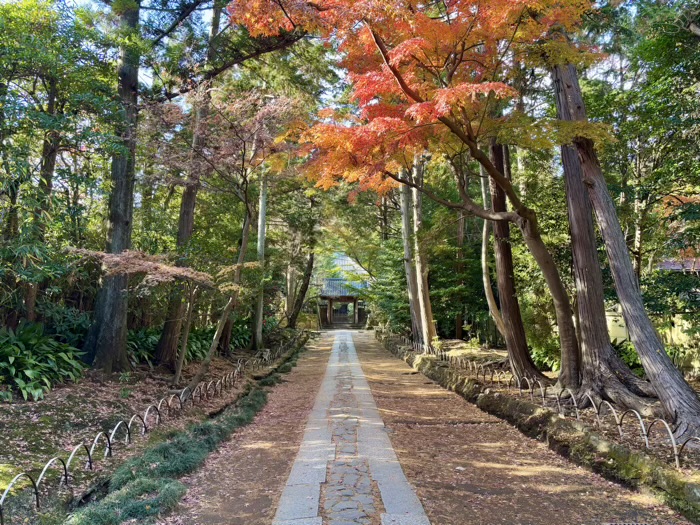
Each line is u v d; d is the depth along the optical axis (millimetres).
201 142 8336
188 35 9383
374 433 6496
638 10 8359
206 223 14758
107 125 8195
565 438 5770
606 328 7445
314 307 36344
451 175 14930
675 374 5727
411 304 17922
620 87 11422
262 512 3949
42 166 7617
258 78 12758
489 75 6590
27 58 6340
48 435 5496
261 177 9930
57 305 8719
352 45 6148
